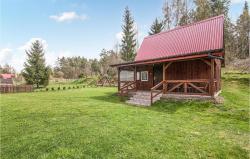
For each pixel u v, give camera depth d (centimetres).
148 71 1720
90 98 1678
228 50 4022
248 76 2344
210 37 1459
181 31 1780
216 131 695
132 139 590
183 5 3575
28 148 525
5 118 879
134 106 1240
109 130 676
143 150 512
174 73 1485
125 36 4559
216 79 1413
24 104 1323
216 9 3694
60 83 5038
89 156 474
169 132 669
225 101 1132
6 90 2461
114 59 5244
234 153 507
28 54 3456
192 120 865
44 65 3547
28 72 3409
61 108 1138
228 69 3088
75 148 520
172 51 1639
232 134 662
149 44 1991
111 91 2378
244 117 861
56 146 534
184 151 512
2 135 633
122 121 812
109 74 4566
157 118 885
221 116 909
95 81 4166
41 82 3497
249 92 1862
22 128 712
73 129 690
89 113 984
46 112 1014
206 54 1060
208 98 1105
